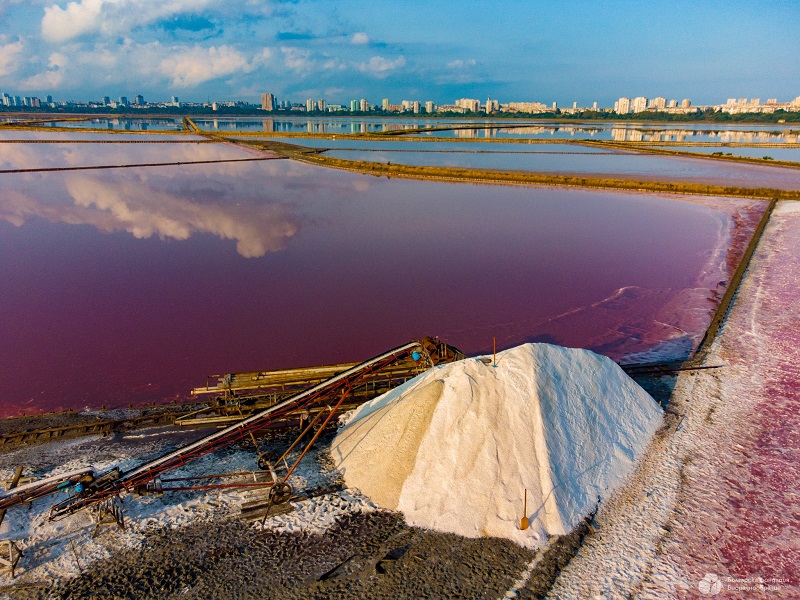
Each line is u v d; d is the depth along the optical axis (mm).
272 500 9547
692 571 8195
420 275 22672
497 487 9352
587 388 11297
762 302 19203
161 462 9844
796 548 8609
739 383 13719
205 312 18656
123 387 13812
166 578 8195
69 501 9469
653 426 11789
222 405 12664
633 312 18766
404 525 9164
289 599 7797
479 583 7996
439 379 10922
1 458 11016
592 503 9516
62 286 21344
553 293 20578
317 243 27812
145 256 25484
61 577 8258
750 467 10531
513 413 10102
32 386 13844
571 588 7910
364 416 11625
